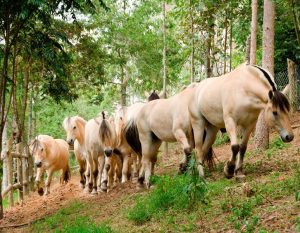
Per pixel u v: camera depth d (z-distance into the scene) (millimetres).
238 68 8367
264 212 5988
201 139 9109
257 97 7816
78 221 8461
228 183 8055
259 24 17516
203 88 8836
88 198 12086
